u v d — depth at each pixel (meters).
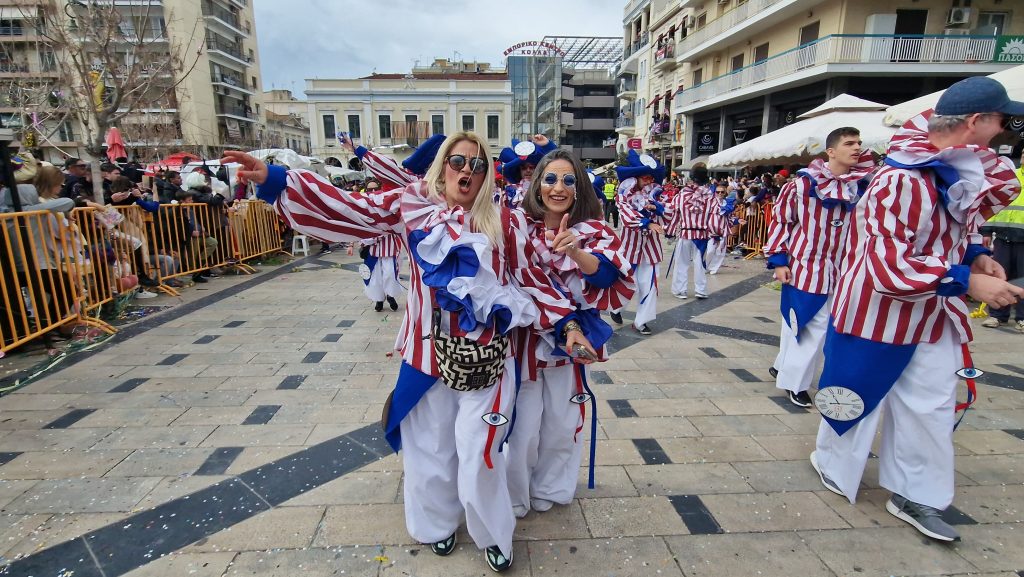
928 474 2.41
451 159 1.93
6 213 4.58
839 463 2.69
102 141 7.82
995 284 1.97
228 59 39.31
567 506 2.62
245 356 4.80
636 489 2.78
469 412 1.99
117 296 6.20
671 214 6.70
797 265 3.67
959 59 16.62
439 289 1.89
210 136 35.19
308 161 13.14
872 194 2.25
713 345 5.29
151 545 2.32
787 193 3.70
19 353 4.82
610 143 53.19
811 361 3.70
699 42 24.84
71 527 2.44
